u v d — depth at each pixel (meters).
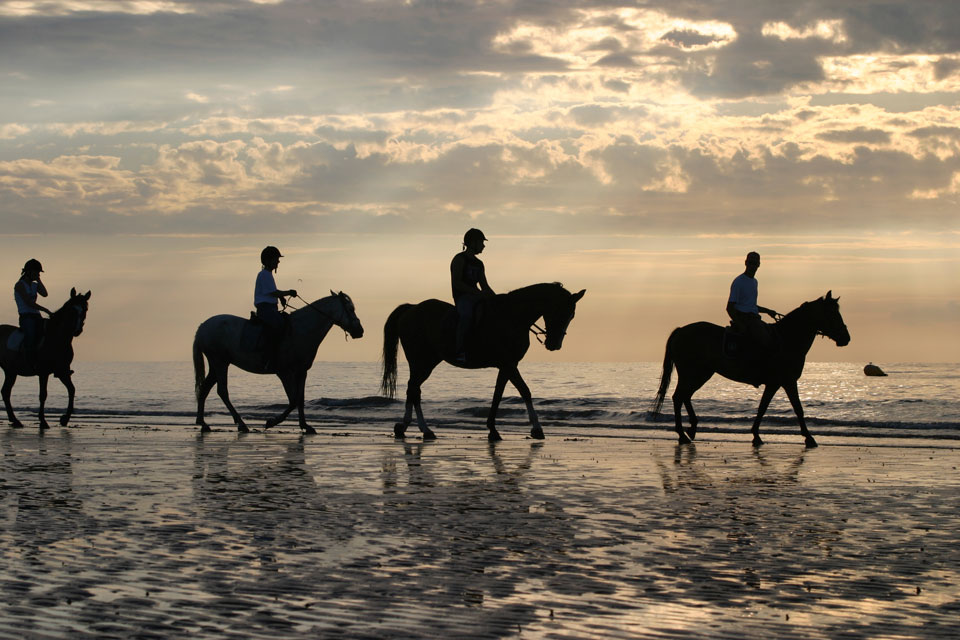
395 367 18.30
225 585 6.29
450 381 59.53
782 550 7.53
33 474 12.16
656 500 10.12
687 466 13.40
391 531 8.29
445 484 11.37
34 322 19.86
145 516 8.98
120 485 11.16
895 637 5.25
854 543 7.83
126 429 20.12
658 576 6.64
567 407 31.30
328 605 5.81
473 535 8.12
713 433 20.52
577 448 16.14
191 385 58.69
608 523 8.72
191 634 5.18
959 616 5.65
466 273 17.11
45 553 7.29
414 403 17.98
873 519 8.98
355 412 27.48
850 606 5.87
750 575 6.66
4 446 15.97
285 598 5.97
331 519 8.88
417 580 6.48
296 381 19.12
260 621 5.44
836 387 52.72
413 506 9.68
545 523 8.70
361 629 5.30
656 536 8.11
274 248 18.80
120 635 5.15
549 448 16.08
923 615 5.67
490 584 6.38
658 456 14.82
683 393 17.84
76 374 88.31
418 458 14.27
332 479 11.79
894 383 58.44
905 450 16.12
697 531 8.33
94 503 9.78
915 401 29.75
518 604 5.87
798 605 5.88
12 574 6.57
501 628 5.34
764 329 17.02
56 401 35.62
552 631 5.30
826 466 13.47
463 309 16.88
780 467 13.31
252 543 7.72
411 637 5.17
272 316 18.59
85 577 6.49
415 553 7.37
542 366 124.88
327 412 27.56
